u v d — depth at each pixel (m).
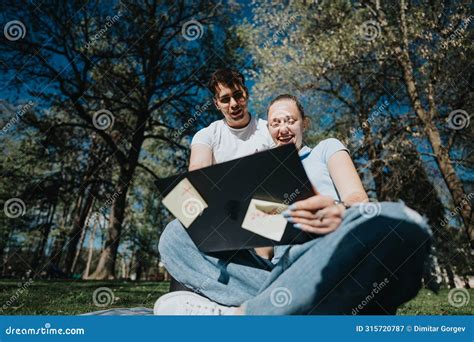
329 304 1.34
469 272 8.64
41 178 14.03
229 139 2.92
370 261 1.26
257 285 1.57
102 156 15.20
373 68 10.02
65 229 18.02
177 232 1.69
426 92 9.51
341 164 1.75
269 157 1.43
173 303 1.65
